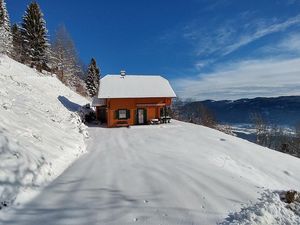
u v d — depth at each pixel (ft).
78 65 236.22
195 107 200.44
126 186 27.12
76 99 126.31
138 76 116.88
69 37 213.25
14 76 88.94
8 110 39.04
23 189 23.27
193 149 60.95
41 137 37.06
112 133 81.97
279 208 22.09
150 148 58.49
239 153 63.10
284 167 60.44
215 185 28.58
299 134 159.43
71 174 31.40
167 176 30.89
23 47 162.91
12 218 19.31
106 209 21.25
